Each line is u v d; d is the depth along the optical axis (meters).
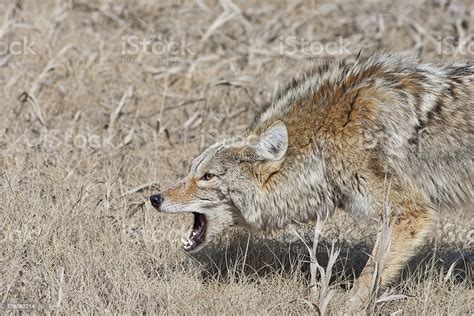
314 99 10.55
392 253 10.19
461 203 10.65
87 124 15.52
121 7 20.30
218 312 9.76
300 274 10.88
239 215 10.74
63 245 11.02
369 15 20.66
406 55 10.80
